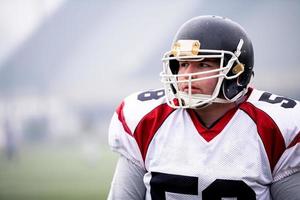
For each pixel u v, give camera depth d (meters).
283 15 84.25
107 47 89.31
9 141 51.56
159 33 88.69
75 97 81.38
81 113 77.62
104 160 45.66
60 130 73.75
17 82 85.50
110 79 84.50
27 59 87.94
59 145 63.81
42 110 76.50
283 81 75.56
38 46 89.06
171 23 89.12
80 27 91.38
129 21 91.50
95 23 91.88
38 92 83.56
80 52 89.19
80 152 54.25
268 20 84.06
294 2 84.50
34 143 66.81
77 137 68.81
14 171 38.19
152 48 86.81
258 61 80.75
